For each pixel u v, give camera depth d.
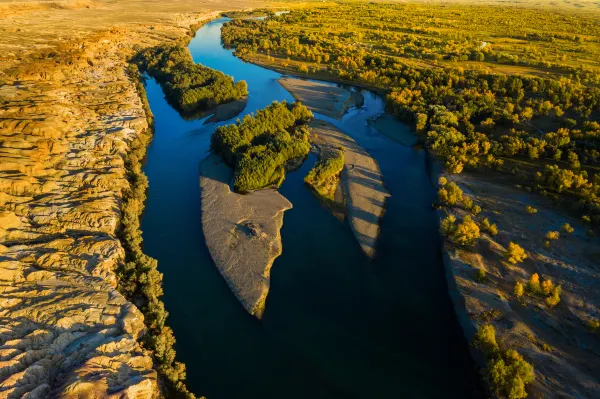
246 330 47.78
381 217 67.94
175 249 59.69
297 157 84.06
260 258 57.66
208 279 54.50
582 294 49.56
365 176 78.62
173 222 65.50
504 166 75.50
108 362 37.47
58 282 46.53
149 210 68.38
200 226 64.38
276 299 52.00
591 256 54.62
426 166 83.44
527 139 78.50
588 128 78.69
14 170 63.62
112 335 41.38
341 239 62.94
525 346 44.19
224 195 71.31
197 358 44.34
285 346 46.22
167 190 74.00
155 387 38.09
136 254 54.16
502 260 55.62
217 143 84.31
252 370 43.41
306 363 44.44
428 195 74.06
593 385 40.00
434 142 83.25
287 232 63.88
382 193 74.00
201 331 47.44
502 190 69.88
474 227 58.50
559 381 40.56
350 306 51.75
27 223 55.78
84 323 41.81
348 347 46.47
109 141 79.00
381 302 52.53
